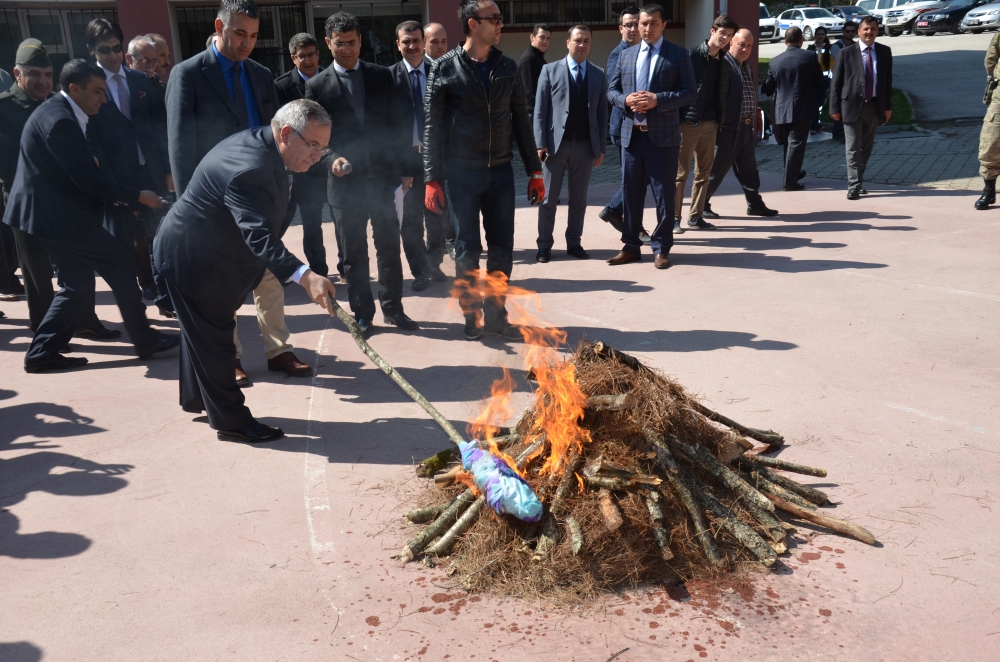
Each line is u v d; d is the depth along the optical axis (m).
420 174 7.30
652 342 5.70
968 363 5.07
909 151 13.83
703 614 2.90
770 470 3.80
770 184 12.23
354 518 3.61
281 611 2.98
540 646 2.76
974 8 31.97
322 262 7.97
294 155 3.98
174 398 5.14
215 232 3.99
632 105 7.22
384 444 4.34
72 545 3.45
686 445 3.51
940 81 20.83
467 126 5.74
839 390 4.75
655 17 7.17
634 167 7.62
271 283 5.35
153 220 7.21
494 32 5.61
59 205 5.36
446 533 3.36
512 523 3.27
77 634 2.88
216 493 3.86
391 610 2.98
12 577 3.23
